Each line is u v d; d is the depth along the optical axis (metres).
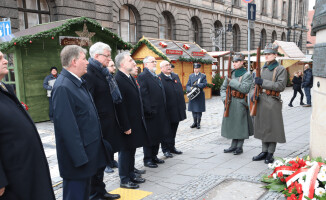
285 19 39.06
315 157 3.72
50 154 5.55
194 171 4.25
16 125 1.86
